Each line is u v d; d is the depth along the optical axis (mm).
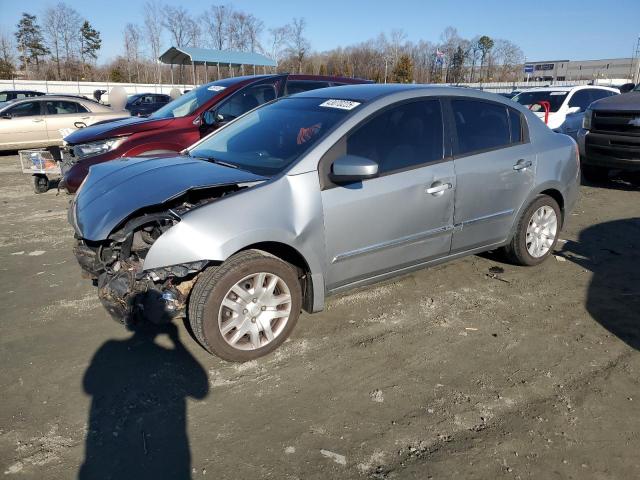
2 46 56969
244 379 3182
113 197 3371
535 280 4719
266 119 4238
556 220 4980
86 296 4367
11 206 7754
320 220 3408
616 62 76062
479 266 5055
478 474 2430
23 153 8320
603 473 2445
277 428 2746
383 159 3719
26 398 2979
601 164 8422
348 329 3811
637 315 4027
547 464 2496
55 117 13352
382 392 3061
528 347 3570
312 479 2398
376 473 2434
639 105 7738
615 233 6203
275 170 3500
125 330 3766
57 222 6785
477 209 4273
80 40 60812
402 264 3963
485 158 4254
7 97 18891
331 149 3508
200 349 3512
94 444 2621
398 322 3922
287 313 3443
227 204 3154
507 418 2828
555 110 11953
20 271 4949
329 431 2725
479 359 3420
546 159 4711
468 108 4277
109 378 3176
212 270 3166
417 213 3861
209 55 26078
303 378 3195
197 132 6598
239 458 2529
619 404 2951
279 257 3592
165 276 3102
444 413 2871
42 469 2453
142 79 57375
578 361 3393
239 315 3258
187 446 2611
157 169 3682
